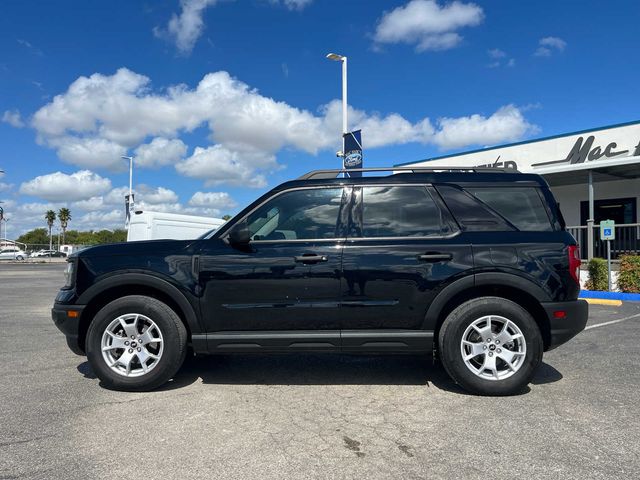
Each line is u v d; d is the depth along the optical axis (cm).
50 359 572
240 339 441
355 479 288
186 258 448
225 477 290
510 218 450
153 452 322
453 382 479
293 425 369
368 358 578
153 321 444
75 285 453
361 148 1561
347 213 459
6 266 3862
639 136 1516
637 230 1270
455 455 317
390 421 377
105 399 427
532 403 415
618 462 306
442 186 461
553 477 288
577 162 1659
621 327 758
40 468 300
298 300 439
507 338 431
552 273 430
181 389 457
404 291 435
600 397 429
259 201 466
